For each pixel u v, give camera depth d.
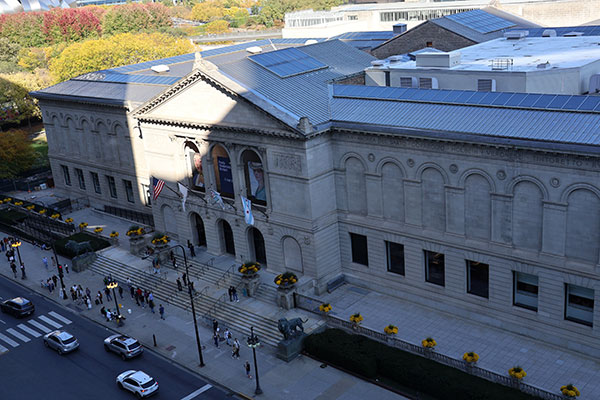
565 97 53.53
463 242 56.72
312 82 72.00
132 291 70.50
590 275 49.31
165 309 68.06
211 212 74.12
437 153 56.00
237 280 69.31
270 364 56.34
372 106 63.94
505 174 52.00
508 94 57.41
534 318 54.03
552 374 49.47
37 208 100.88
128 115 87.88
